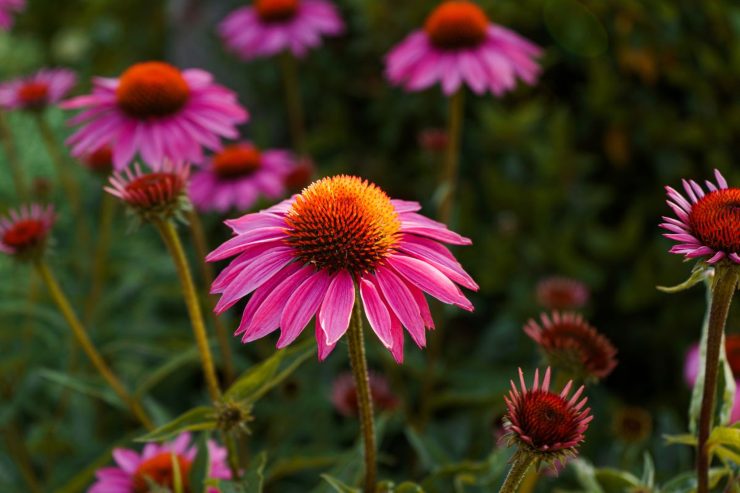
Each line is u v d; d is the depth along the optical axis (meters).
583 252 1.09
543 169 1.09
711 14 1.10
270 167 1.02
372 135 1.24
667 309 1.06
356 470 0.79
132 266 1.07
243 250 0.68
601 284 1.06
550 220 1.09
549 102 1.15
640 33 1.10
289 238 0.68
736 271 0.66
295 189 1.02
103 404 0.99
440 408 1.03
